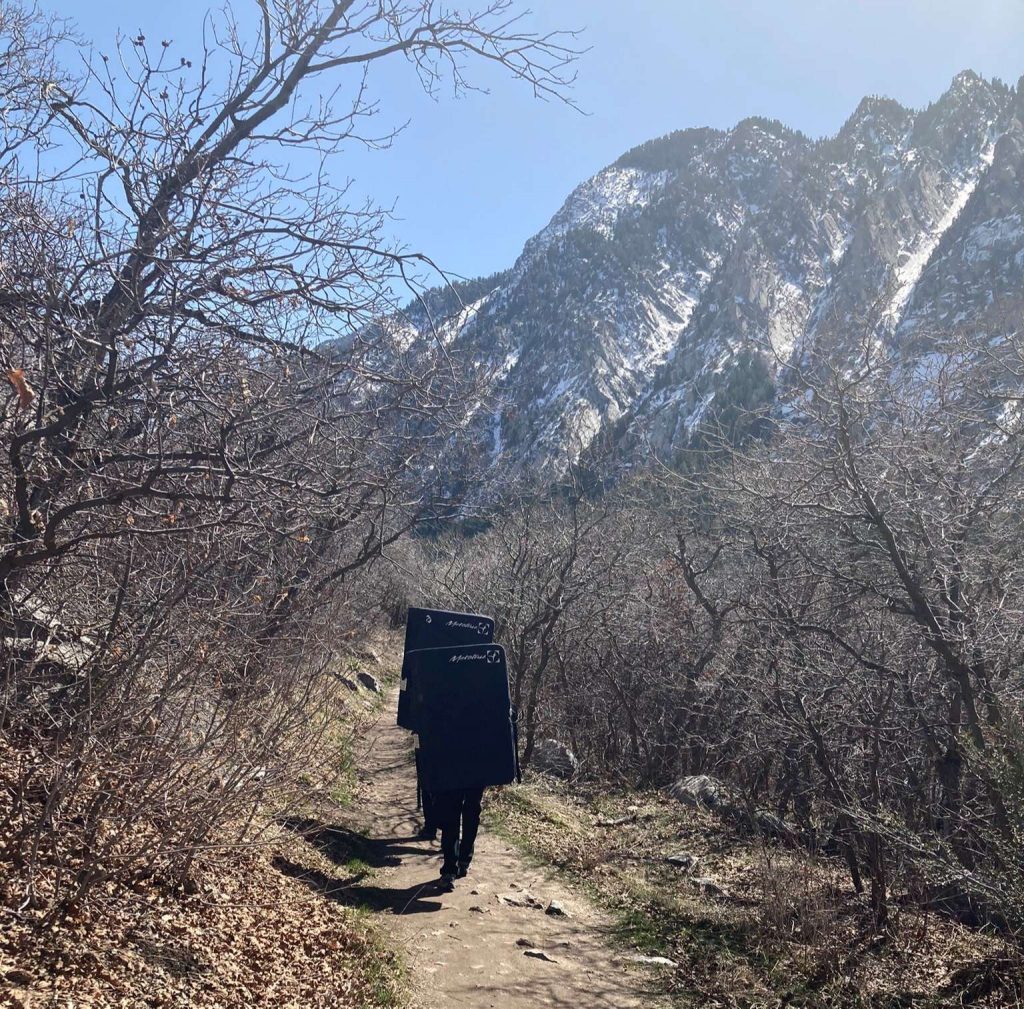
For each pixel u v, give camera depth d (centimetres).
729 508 1416
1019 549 1042
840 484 1043
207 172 506
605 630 1895
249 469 439
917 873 903
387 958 637
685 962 739
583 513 2028
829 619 1191
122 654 522
